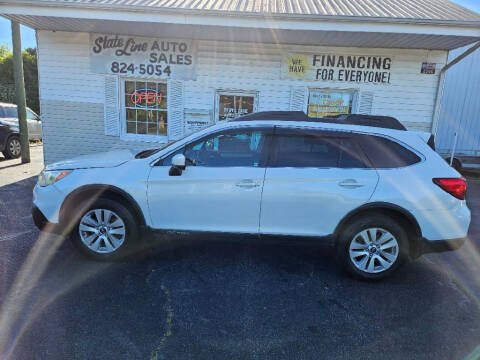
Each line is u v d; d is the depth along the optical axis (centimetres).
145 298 299
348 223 336
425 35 635
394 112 812
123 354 232
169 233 353
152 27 708
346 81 803
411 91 800
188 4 669
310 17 612
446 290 333
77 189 346
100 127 855
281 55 799
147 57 812
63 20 686
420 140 342
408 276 360
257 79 814
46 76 829
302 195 330
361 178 328
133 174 345
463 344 254
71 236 358
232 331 261
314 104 830
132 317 272
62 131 859
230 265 370
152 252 395
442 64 780
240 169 336
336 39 720
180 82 824
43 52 816
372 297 316
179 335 253
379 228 334
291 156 339
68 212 354
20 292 301
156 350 237
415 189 324
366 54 788
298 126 343
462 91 1005
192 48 804
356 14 637
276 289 324
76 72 827
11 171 830
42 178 363
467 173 1044
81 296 298
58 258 369
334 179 328
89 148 870
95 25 722
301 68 802
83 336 248
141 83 844
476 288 339
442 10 709
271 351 240
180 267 360
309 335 259
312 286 332
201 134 348
